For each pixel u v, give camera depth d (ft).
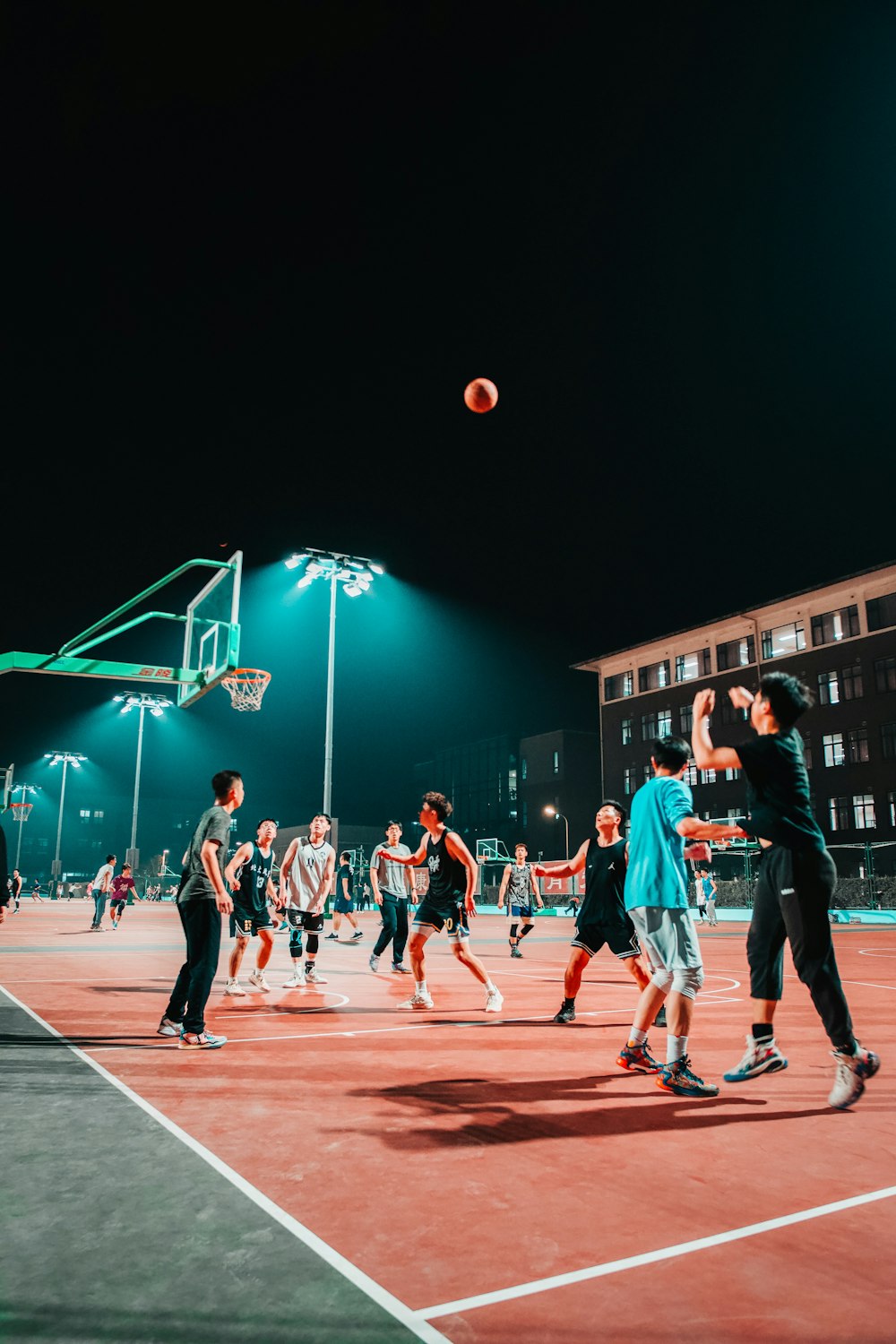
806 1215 10.18
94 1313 7.68
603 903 23.43
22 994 29.12
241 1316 7.66
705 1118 14.30
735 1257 9.04
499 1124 13.85
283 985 33.50
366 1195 10.66
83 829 350.64
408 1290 8.22
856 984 34.58
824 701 155.53
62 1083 16.10
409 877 40.88
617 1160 12.10
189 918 20.40
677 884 16.81
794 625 162.30
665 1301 8.08
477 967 26.61
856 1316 7.84
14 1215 9.88
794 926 15.30
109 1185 10.86
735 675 169.48
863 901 123.85
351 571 89.51
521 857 51.19
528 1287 8.33
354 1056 19.06
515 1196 10.70
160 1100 15.01
